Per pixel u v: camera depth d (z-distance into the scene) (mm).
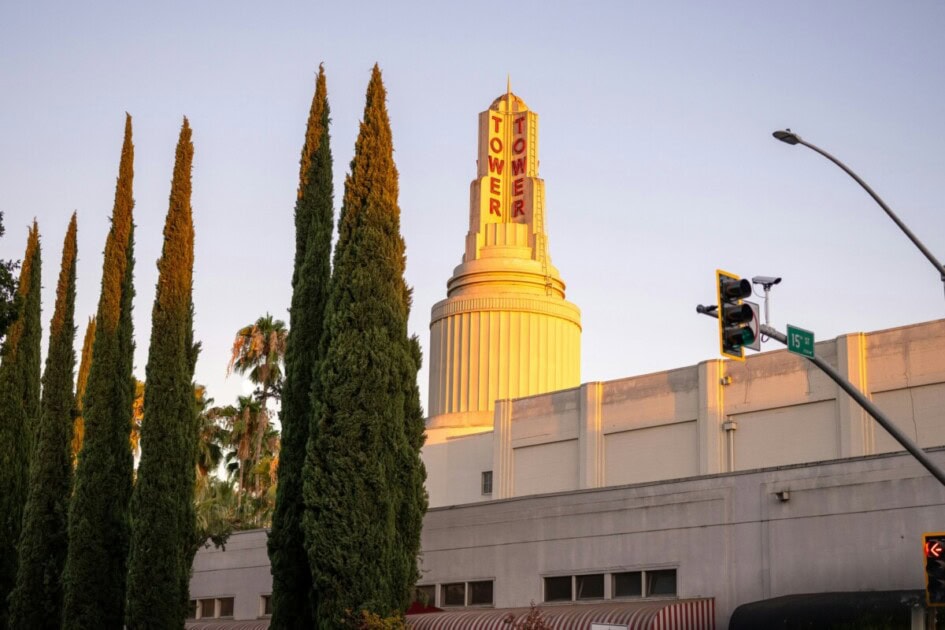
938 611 24500
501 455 41469
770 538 28500
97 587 36906
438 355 46031
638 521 31000
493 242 46625
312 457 29781
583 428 39062
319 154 34344
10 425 42531
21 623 39406
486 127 47531
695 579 29578
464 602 34625
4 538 41812
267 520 57312
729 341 19984
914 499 26406
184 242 36812
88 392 38156
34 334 43781
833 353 33688
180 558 35250
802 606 26141
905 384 31938
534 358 44500
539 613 29438
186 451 35875
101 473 37594
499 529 34094
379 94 31891
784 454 34031
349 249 30797
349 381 29797
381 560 29172
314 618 29969
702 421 35875
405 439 30297
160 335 36094
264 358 58281
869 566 26797
